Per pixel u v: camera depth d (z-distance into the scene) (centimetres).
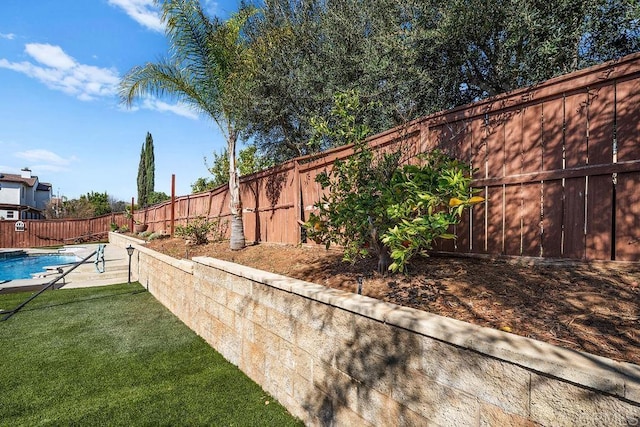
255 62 682
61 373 375
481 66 508
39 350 443
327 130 370
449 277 273
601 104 248
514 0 397
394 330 194
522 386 134
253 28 769
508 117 300
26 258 1762
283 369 303
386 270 308
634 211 231
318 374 258
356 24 617
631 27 372
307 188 546
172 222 1186
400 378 189
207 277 474
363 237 303
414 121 378
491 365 145
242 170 1288
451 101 541
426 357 174
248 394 327
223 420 283
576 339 160
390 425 195
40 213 3603
